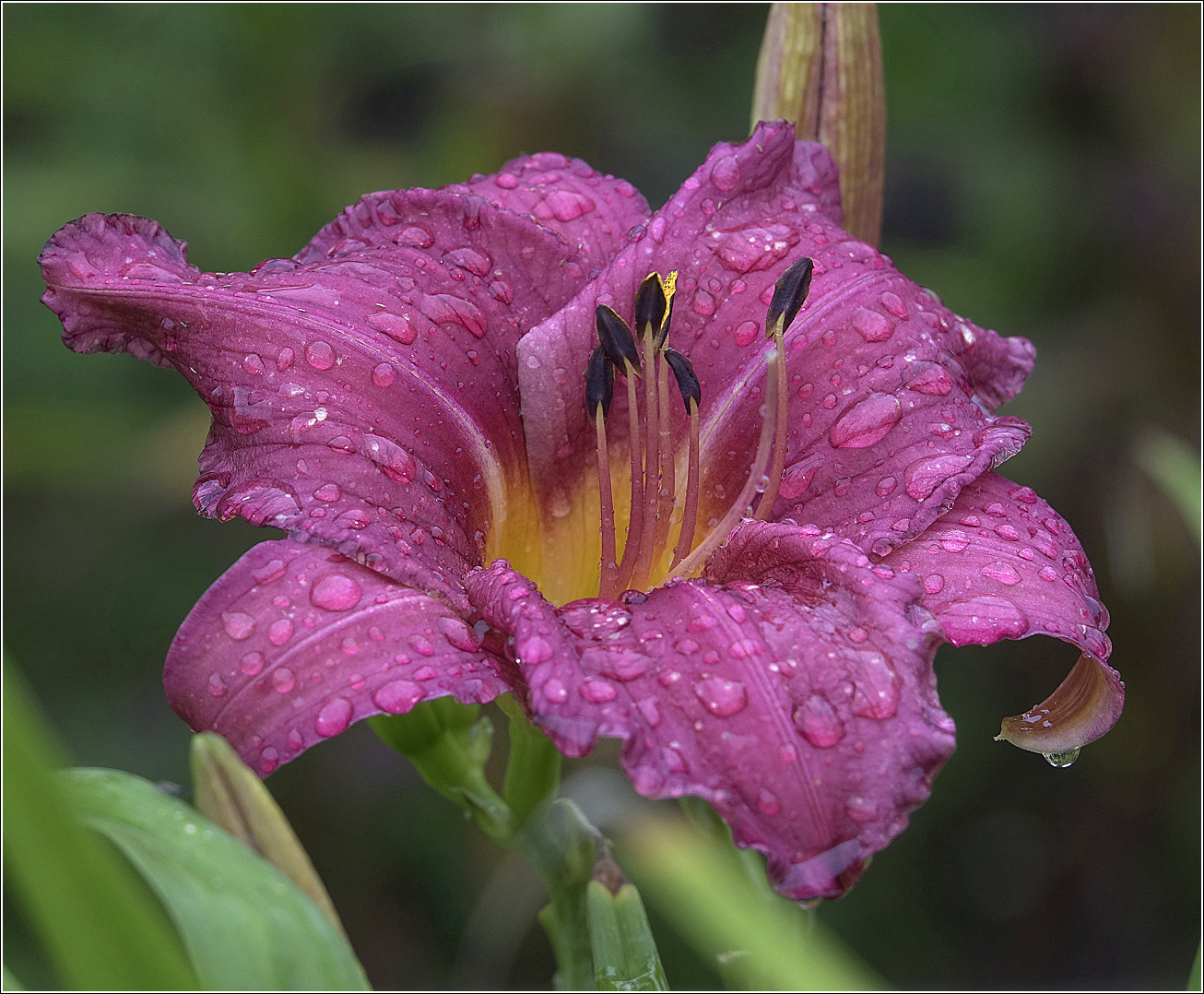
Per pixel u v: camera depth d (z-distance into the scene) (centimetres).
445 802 73
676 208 51
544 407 50
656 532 50
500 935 62
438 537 48
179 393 71
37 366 70
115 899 43
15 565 72
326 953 44
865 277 50
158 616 72
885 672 46
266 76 65
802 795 45
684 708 46
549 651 46
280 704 46
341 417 48
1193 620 72
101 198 68
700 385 51
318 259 50
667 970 68
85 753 68
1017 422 50
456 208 50
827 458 49
